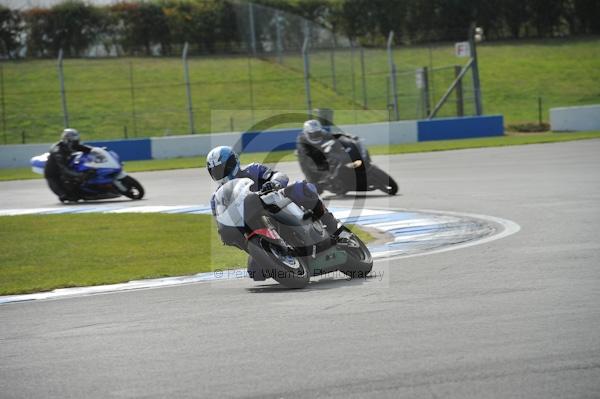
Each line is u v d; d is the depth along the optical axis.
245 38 161.00
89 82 147.25
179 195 64.62
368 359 18.48
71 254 40.31
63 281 33.03
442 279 27.86
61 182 63.47
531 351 18.42
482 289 25.73
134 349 20.80
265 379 17.47
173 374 18.30
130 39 161.75
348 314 23.19
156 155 110.75
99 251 40.72
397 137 116.25
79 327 23.91
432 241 37.44
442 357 18.31
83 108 138.25
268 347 20.05
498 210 46.59
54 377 18.73
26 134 130.12
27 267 37.34
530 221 41.47
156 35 162.50
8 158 109.69
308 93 114.62
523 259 30.92
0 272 36.31
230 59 158.12
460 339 19.75
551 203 47.97
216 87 145.75
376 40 183.38
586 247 32.91
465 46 126.81
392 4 183.50
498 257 31.72
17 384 18.39
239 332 21.83
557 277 27.05
